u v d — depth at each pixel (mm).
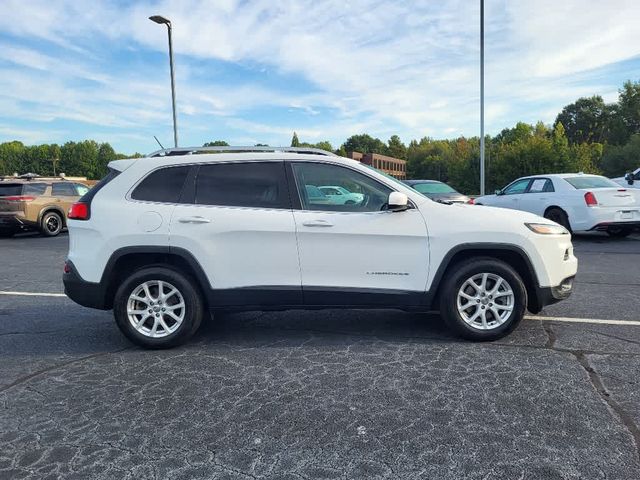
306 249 4641
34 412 3520
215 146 5027
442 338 4926
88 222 4711
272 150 4977
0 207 14633
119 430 3252
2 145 131625
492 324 4750
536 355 4402
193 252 4625
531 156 43344
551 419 3271
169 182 4805
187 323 4719
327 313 5953
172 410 3516
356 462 2842
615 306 6012
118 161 4961
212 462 2875
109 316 6035
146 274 4680
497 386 3779
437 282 4660
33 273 9031
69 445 3080
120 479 2725
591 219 11086
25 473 2787
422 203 4723
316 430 3199
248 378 4047
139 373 4199
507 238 4613
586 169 43844
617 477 2652
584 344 4672
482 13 22891
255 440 3098
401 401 3572
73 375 4180
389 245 4641
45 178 16172
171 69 22969
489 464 2791
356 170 4789
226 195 4758
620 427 3154
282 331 5281
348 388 3811
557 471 2711
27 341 5098
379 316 5789
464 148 76438
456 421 3271
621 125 68375
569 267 4805
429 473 2723
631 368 4078
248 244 4645
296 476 2729
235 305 4711
